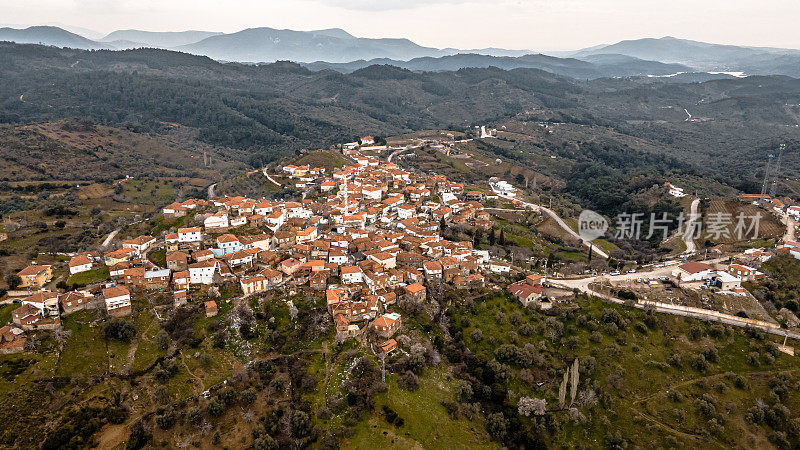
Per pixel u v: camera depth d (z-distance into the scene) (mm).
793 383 140250
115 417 122250
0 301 153375
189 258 182625
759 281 179875
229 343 146500
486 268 199625
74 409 121625
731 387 142000
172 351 142125
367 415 125312
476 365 150125
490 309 170750
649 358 151000
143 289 164500
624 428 134375
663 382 144375
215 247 194125
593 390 143250
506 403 138875
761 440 129500
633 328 159750
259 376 136250
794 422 130875
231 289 167625
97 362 135625
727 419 133750
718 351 151750
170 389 131125
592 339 156625
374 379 134125
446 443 122250
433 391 137000
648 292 174500
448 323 164125
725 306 166875
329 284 174125
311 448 118500
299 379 134500
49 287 162500
